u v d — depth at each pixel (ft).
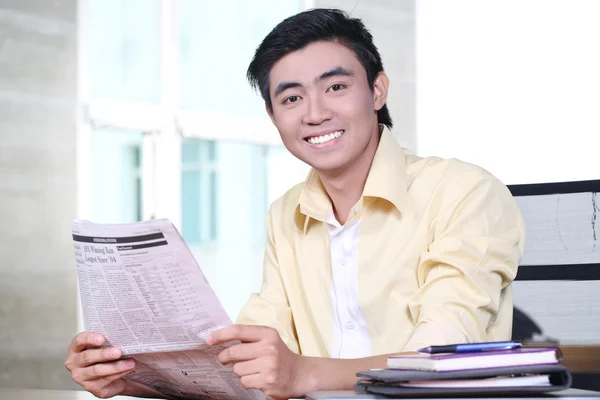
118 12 18.25
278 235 5.91
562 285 5.56
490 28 22.68
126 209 18.29
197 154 19.33
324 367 4.13
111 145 18.12
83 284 4.16
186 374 4.38
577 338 5.49
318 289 5.58
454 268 4.77
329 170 5.36
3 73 16.65
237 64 20.01
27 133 16.90
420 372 3.34
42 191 17.03
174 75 18.93
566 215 5.59
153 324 4.07
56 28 17.29
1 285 16.44
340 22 5.17
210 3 19.61
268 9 20.52
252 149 20.20
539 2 22.24
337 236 5.56
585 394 3.32
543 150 22.30
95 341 4.29
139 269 3.88
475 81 22.81
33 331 16.72
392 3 22.68
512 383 3.31
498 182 5.34
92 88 17.87
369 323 5.37
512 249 5.04
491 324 5.06
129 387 4.80
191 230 19.12
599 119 21.88
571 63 22.03
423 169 5.49
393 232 5.36
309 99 5.14
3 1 16.67
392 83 22.52
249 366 3.95
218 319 3.93
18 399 5.17
